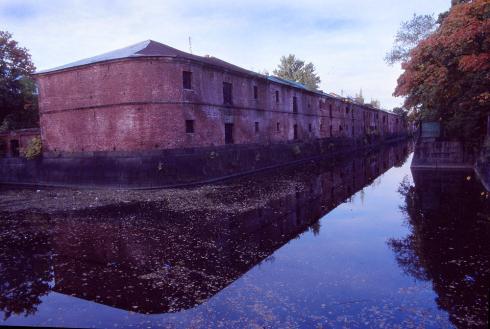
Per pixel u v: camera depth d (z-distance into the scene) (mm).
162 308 6133
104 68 21438
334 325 5414
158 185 20250
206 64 23344
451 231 10055
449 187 17203
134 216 12984
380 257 8289
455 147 24562
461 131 23797
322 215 12602
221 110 25281
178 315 5863
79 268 8133
